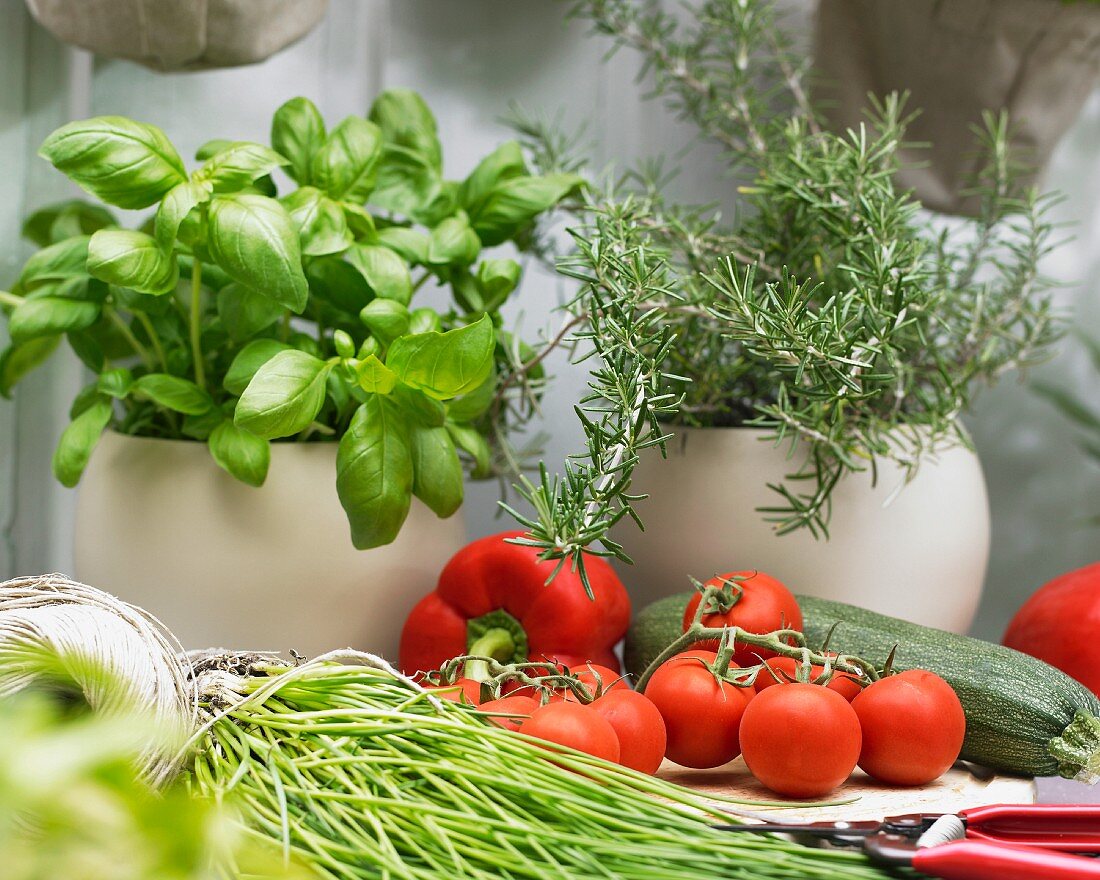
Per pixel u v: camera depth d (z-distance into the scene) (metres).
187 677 0.54
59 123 0.97
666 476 0.77
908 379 0.75
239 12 0.76
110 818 0.23
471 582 0.71
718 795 0.57
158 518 0.68
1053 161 1.04
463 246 0.72
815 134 0.83
